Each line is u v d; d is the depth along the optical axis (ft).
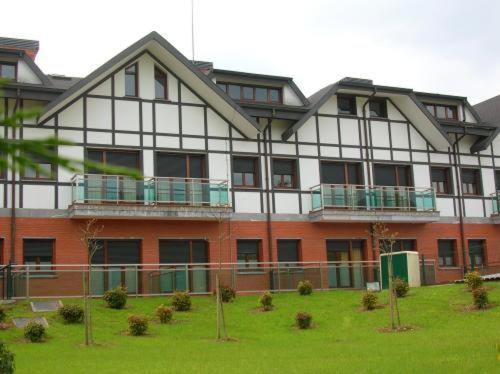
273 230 73.87
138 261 67.72
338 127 79.51
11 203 62.80
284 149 76.07
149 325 51.78
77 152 65.67
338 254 77.56
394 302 56.29
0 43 71.56
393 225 80.59
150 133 69.51
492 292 56.80
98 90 67.82
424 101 86.89
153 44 69.05
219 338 46.78
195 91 72.33
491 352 35.22
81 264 61.77
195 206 67.77
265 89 78.07
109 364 35.22
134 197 65.62
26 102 63.93
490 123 89.35
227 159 72.79
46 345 42.91
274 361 36.11
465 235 85.05
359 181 79.97
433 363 32.81
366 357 36.52
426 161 84.33
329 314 55.83
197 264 66.13
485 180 88.33
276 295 66.90
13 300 55.98
